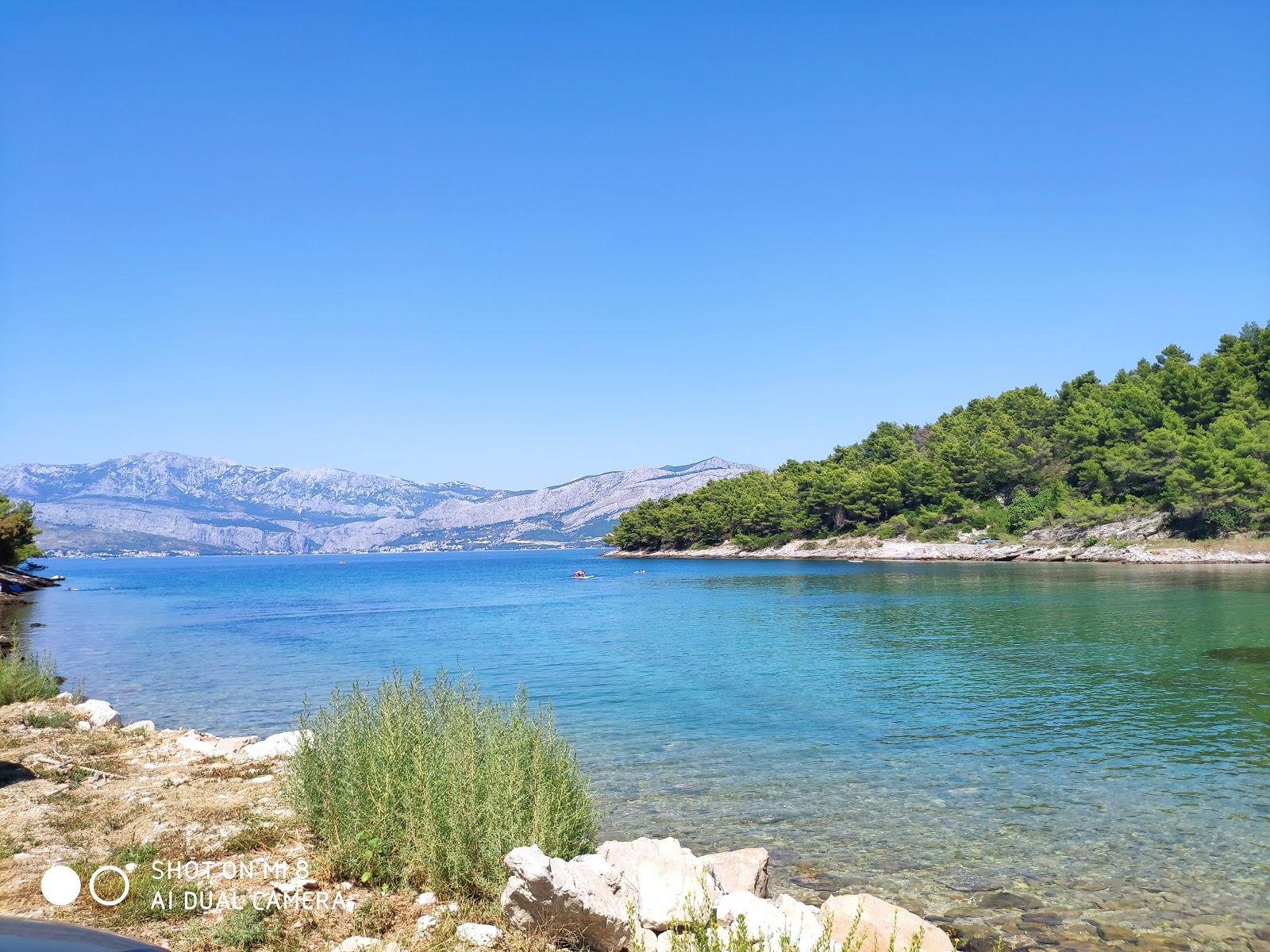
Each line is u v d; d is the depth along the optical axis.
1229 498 112.44
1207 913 10.10
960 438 165.88
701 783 15.97
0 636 46.78
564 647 39.78
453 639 44.91
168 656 38.06
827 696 25.50
